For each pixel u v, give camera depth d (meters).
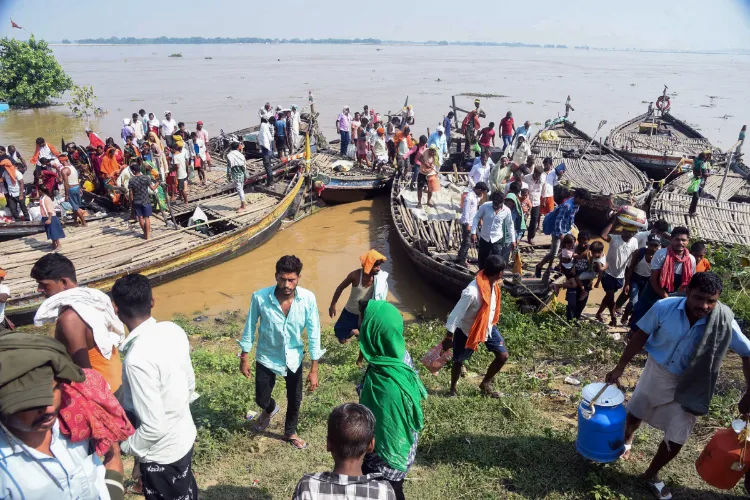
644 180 17.56
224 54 197.12
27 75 39.38
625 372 7.37
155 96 49.03
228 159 15.10
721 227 13.82
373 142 20.41
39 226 13.52
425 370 7.45
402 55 188.50
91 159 16.52
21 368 2.41
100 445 2.92
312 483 2.85
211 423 5.97
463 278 11.09
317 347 5.34
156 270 12.07
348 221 17.27
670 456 4.69
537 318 9.62
